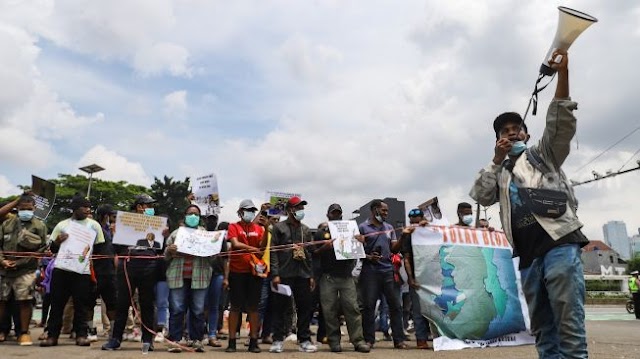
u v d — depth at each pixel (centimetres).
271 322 763
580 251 303
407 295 919
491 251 729
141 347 670
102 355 561
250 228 664
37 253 679
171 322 634
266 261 639
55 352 577
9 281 677
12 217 724
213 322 727
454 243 711
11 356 534
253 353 613
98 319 1348
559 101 309
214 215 866
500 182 339
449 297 682
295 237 678
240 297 629
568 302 289
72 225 670
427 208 805
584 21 286
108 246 740
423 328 693
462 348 661
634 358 569
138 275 624
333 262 654
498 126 356
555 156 323
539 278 314
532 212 312
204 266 645
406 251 720
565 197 311
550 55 309
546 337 322
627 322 1375
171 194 4372
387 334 861
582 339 286
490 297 699
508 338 698
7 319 714
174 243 634
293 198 692
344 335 952
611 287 5091
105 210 775
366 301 692
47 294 903
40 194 752
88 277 672
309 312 654
